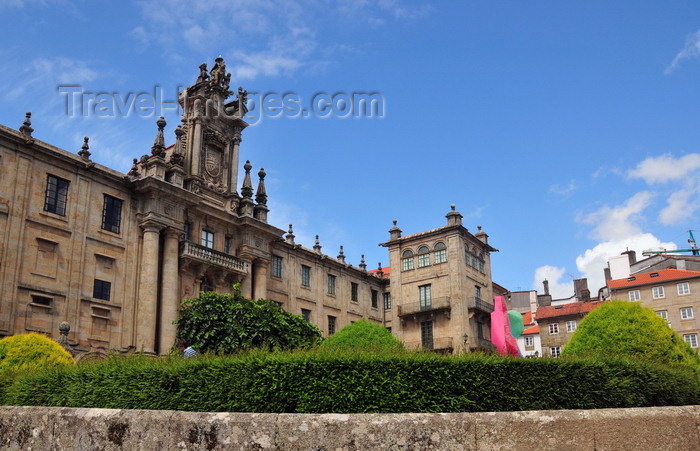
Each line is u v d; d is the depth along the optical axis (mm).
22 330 26875
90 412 8641
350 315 51938
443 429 6961
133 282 32125
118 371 10641
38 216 28641
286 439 7203
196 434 7582
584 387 10891
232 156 41562
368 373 9672
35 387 11906
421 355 10078
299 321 27359
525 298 79125
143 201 33594
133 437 7988
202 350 25609
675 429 7012
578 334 30266
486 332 51562
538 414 7047
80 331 29172
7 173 27828
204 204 36656
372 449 6941
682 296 57188
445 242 50969
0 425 9617
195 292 35000
